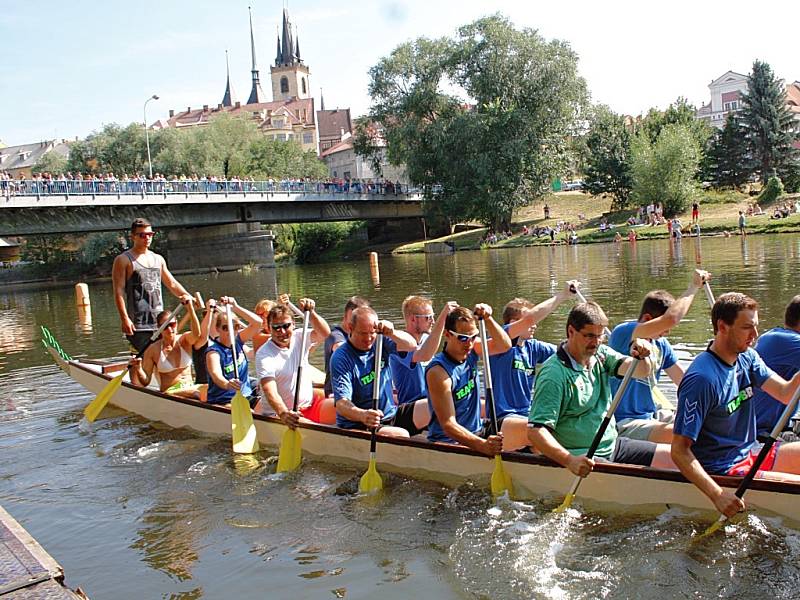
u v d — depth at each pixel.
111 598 4.11
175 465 6.42
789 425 5.26
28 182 29.55
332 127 109.94
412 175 44.59
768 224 34.28
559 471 4.91
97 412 7.95
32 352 13.61
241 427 6.61
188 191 36.53
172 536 4.91
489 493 5.20
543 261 28.36
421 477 5.58
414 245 48.78
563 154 44.03
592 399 4.68
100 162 51.31
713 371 4.07
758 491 4.30
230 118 56.12
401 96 44.91
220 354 7.30
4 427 8.07
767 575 3.89
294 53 116.12
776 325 10.80
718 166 52.31
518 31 42.56
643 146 42.81
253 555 4.54
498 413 5.62
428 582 4.07
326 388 6.86
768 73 51.16
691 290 5.28
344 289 23.09
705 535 4.32
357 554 4.47
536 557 4.25
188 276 39.16
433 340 5.64
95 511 5.46
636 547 4.27
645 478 4.59
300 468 6.10
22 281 50.97
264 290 25.58
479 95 43.69
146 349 8.16
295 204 44.66
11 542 3.51
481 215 44.16
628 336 5.50
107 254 49.56
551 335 11.39
